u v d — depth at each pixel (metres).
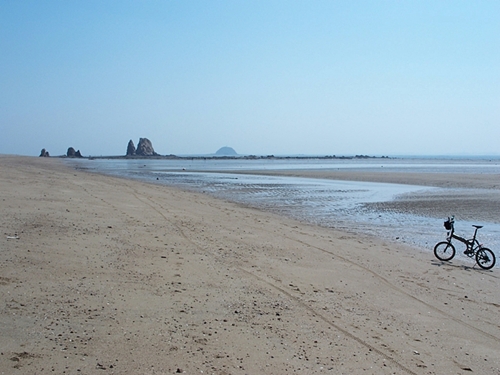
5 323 6.33
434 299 9.80
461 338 7.59
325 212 25.45
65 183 29.44
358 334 7.32
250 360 5.98
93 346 5.92
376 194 36.69
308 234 17.17
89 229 13.68
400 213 25.38
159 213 19.14
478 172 78.62
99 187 29.34
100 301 7.66
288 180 54.66
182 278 9.59
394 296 9.75
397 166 121.50
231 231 16.22
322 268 11.71
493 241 17.91
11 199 18.16
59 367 5.27
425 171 83.81
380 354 6.59
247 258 12.05
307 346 6.64
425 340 7.35
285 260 12.23
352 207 27.91
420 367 6.29
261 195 35.09
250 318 7.59
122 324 6.77
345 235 17.94
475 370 6.38
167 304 7.87
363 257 13.55
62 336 6.13
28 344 5.78
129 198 24.14
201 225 16.94
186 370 5.51
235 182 50.34
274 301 8.64
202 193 35.56
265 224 19.00
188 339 6.46
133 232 14.03
